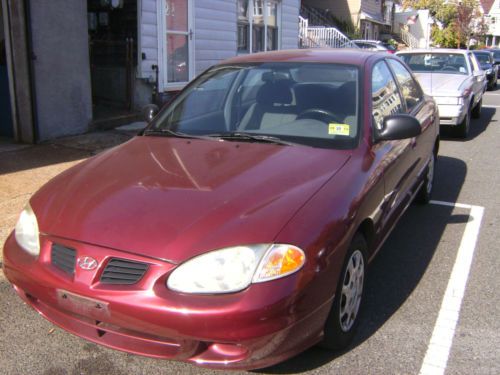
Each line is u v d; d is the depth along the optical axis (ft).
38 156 23.22
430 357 10.11
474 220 17.79
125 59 31.81
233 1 40.47
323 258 8.82
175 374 9.62
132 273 8.43
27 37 23.84
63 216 9.47
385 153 12.17
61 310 9.09
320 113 12.44
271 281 8.21
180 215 8.93
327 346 9.98
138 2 31.17
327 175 10.32
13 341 10.54
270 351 8.31
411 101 17.01
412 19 141.18
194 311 8.00
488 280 13.41
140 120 31.01
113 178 10.47
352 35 101.14
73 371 9.68
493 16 208.03
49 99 25.40
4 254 9.98
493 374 9.62
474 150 29.45
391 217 12.84
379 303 12.17
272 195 9.45
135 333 8.61
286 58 14.30
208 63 38.58
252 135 12.25
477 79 35.86
